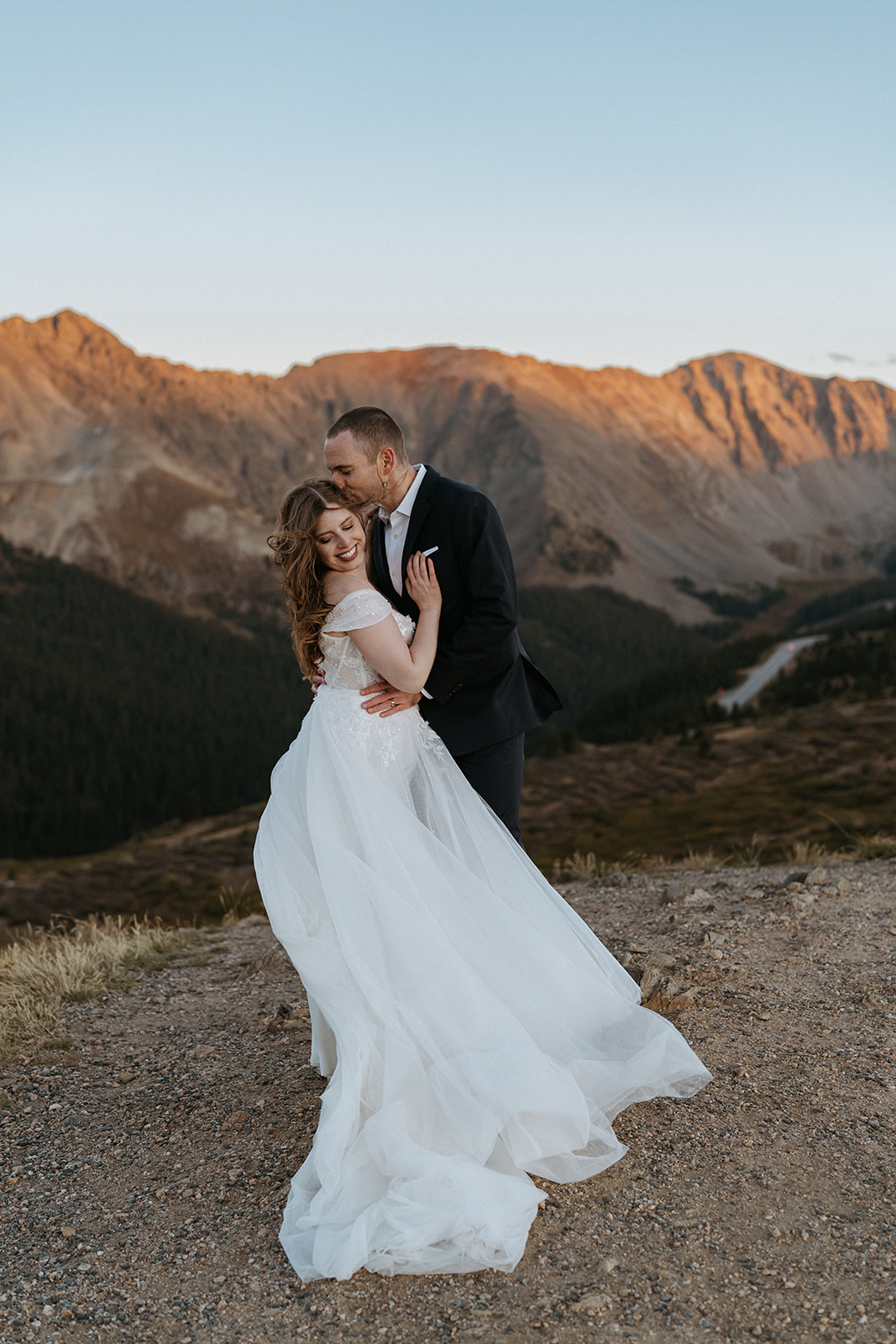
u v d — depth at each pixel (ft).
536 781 249.75
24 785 439.22
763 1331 7.57
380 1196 9.30
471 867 11.43
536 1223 9.25
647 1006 14.35
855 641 424.46
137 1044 15.46
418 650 10.97
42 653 652.48
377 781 10.93
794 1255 8.50
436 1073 9.69
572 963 11.14
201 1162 11.18
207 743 525.75
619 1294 8.15
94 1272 9.15
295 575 10.88
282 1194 10.22
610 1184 9.82
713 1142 10.49
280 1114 12.13
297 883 10.92
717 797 212.02
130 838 411.54
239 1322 8.24
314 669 11.57
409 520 11.36
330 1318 8.20
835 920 18.31
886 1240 8.60
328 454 11.08
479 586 11.32
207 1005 17.37
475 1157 9.36
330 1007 10.10
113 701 561.84
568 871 27.58
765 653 573.33
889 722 248.11
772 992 14.76
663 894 21.99
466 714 11.81
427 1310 8.18
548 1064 9.87
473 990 10.07
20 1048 15.40
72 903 188.55
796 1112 11.02
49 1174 11.24
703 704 374.84
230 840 239.30
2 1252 9.61
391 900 10.29
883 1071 11.89
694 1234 8.90
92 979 18.92
